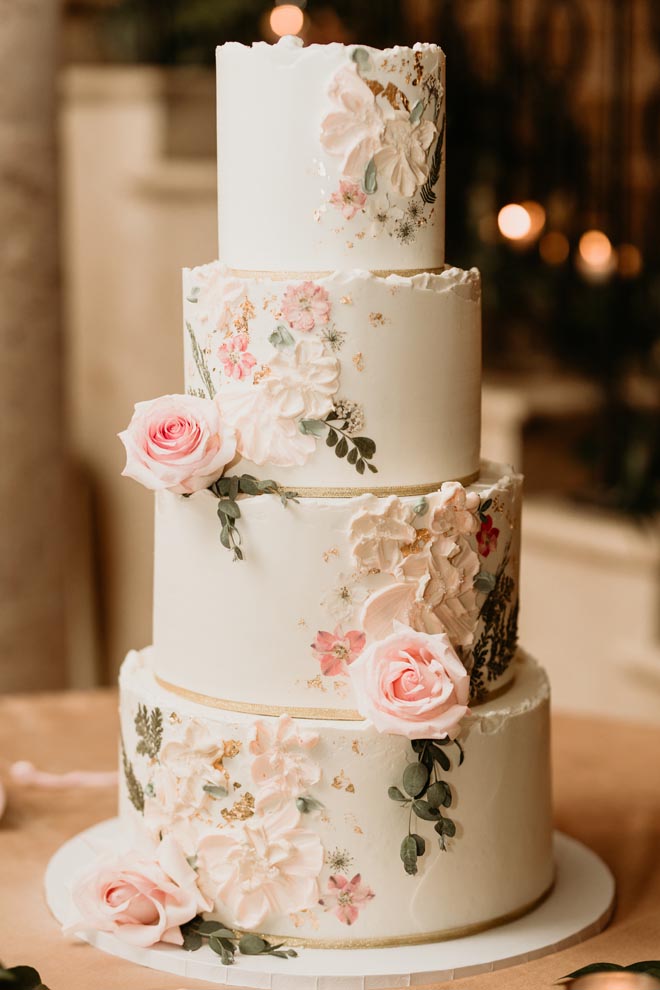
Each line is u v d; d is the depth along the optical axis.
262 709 1.80
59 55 3.86
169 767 1.83
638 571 4.12
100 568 5.46
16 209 3.78
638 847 2.21
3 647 3.90
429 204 1.82
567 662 4.37
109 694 2.93
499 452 4.59
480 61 5.31
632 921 1.93
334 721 1.78
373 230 1.78
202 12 5.05
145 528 5.12
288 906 1.78
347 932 1.78
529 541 4.47
